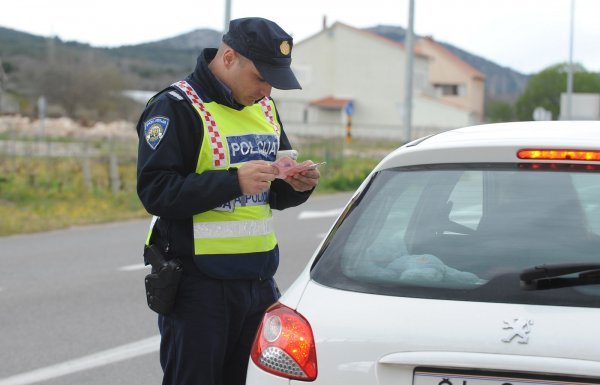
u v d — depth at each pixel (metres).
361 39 66.81
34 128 41.50
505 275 2.64
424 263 2.78
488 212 2.86
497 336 2.48
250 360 2.88
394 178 3.13
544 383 2.43
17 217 13.77
